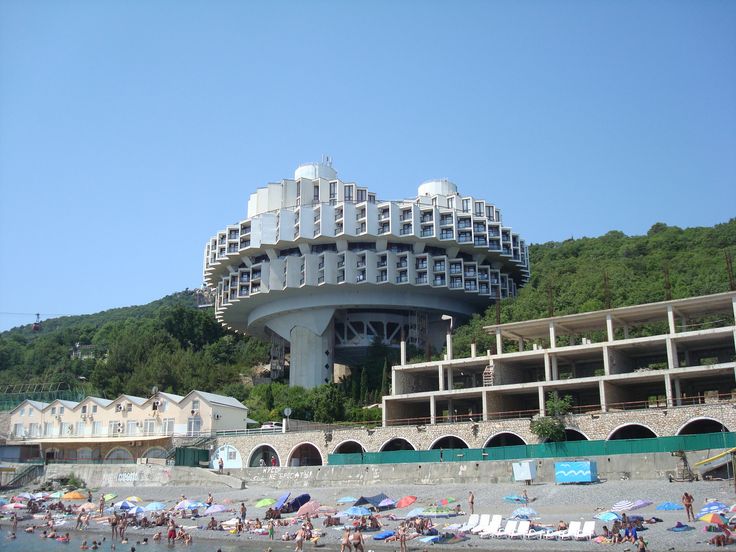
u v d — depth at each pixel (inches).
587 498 2188.7
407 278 4926.2
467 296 5231.3
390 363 4926.2
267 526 2208.4
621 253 6141.7
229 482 3058.6
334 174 5669.3
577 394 3250.5
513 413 3245.6
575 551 1601.9
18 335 7770.7
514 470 2519.7
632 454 2445.9
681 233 6427.2
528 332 3398.1
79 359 6437.0
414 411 3563.0
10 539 2241.6
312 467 2994.6
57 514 2711.6
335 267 4975.4
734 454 2066.9
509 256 5305.1
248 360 6176.2
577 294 4638.3
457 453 2810.0
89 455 3784.5
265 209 5349.4
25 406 4047.7
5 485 3481.8
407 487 2662.4
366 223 4909.0
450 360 3334.2
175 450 3314.5
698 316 3127.5
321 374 5113.2
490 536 1822.1
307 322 5211.6
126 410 3786.9
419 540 1811.0
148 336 5969.5
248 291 5211.6
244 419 3814.0
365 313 5324.8
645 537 1660.9
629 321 3193.9
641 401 2952.8
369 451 3080.7
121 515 2442.2
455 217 5059.1
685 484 2213.3
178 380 5319.9
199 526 2333.9
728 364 2672.2
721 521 1587.1
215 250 5570.9
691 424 2709.2
